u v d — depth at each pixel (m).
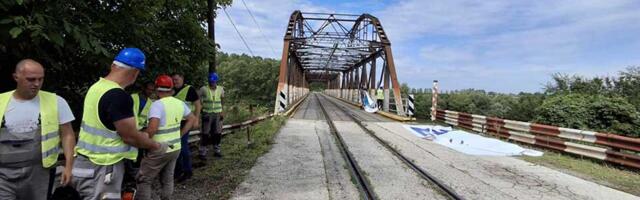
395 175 7.58
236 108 17.64
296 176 7.31
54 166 3.34
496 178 7.64
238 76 82.56
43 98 3.16
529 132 12.55
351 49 33.97
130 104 3.25
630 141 8.71
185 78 8.58
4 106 2.98
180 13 7.92
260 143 10.95
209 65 9.52
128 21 5.52
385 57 28.41
